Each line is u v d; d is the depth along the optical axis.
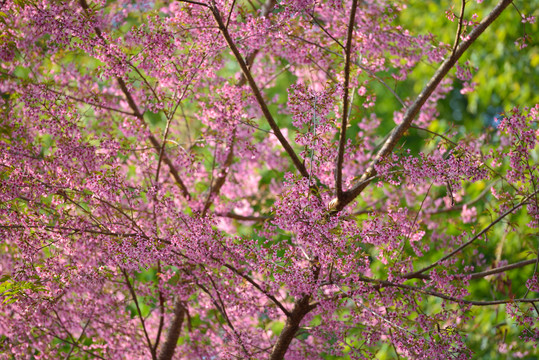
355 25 4.84
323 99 3.63
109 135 4.87
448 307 5.82
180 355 5.46
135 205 4.30
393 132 4.29
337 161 3.97
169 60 4.06
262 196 6.46
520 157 3.88
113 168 4.15
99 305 4.87
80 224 3.89
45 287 4.04
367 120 6.10
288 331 4.27
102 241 3.95
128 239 3.77
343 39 4.77
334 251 3.54
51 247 4.31
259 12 5.05
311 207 3.45
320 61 4.79
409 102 5.79
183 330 5.85
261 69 5.83
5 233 3.83
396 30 4.88
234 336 4.36
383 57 4.92
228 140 4.72
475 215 6.03
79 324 5.08
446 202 6.30
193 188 5.91
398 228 3.74
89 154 4.06
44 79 4.69
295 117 3.65
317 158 3.80
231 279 4.14
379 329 3.98
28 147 4.18
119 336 5.10
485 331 6.28
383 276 6.07
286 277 3.73
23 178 3.80
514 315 3.92
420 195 6.41
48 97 4.09
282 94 8.70
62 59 5.18
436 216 6.66
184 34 4.09
